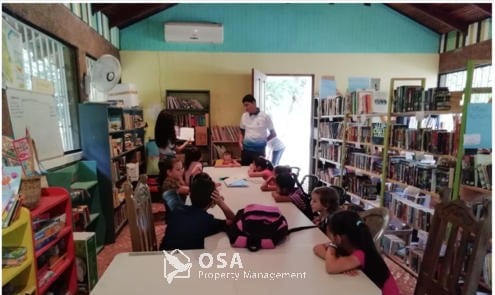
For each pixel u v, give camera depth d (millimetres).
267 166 3398
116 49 5020
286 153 7375
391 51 5562
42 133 2586
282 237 1594
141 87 5277
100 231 3322
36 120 2502
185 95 5383
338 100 4645
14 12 2307
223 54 5348
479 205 2078
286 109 7473
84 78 3598
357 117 4082
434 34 5605
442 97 2564
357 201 3961
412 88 2965
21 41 2402
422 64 5629
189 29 5113
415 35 5578
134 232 1642
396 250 2971
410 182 2982
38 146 2518
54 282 2158
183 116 5160
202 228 1652
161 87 5305
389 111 3285
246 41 5363
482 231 1320
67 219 2141
